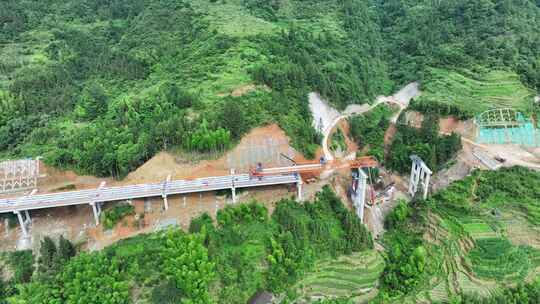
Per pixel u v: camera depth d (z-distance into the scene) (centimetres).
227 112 11400
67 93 14888
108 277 8562
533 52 17000
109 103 14200
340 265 10238
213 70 14538
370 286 9956
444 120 14362
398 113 16350
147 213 10362
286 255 9756
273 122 11994
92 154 10812
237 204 10669
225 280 9150
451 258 10650
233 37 16838
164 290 8569
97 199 10075
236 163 11362
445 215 11688
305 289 9619
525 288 9794
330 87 15438
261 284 9419
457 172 12731
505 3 19575
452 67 17038
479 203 11725
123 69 16750
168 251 9088
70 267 8675
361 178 11494
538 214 11044
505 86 15125
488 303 9462
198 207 10575
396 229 12069
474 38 18275
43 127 12975
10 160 11088
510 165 12394
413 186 12938
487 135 13500
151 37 18750
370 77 18400
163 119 11775
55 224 10331
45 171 11000
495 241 10706
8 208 9875
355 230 10662
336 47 18962
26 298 8375
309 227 10506
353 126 14650
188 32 18475
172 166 11119
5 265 9675
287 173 10944
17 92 14638
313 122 13588
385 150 14375
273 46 16175
